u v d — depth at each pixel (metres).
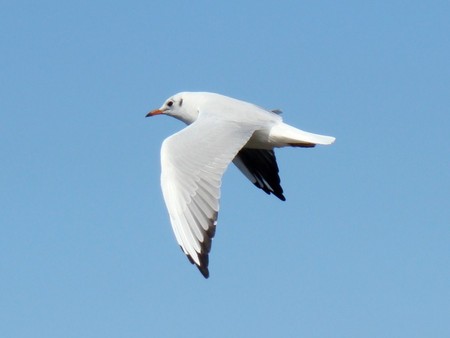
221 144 16.44
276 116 17.53
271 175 18.58
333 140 17.03
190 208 15.79
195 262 15.54
